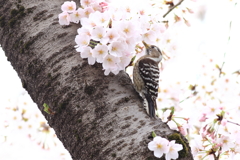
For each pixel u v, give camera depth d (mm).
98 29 5664
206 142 7820
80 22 6438
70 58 5848
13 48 6332
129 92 5691
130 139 4953
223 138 7734
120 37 5738
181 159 5008
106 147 4969
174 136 5043
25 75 6148
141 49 8016
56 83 5676
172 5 8773
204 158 7820
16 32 6328
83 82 5578
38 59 5969
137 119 5203
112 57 5742
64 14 6211
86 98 5449
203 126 7934
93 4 6453
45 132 10148
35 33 6195
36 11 6461
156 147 4750
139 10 6836
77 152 5262
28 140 10203
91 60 5734
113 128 5113
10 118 9781
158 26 6695
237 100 9742
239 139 7727
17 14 6445
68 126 5410
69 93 5527
